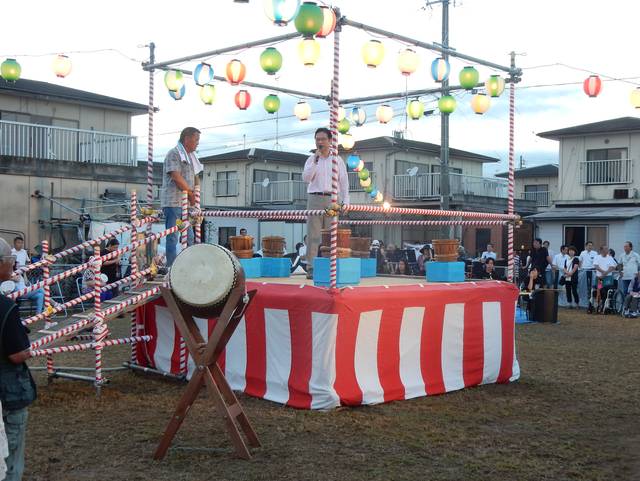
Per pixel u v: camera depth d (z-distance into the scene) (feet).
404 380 22.40
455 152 110.93
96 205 68.49
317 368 20.57
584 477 15.55
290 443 17.62
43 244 23.53
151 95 28.19
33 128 67.87
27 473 15.43
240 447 16.37
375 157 101.76
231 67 28.02
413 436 18.40
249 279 25.44
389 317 21.76
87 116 78.54
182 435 18.33
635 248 77.77
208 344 16.21
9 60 30.32
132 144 74.69
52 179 66.03
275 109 31.60
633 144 85.05
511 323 26.25
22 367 11.99
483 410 21.47
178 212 25.53
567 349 35.32
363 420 19.79
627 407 22.27
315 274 21.86
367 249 28.84
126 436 18.26
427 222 24.81
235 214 23.18
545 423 20.11
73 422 19.70
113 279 44.86
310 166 25.82
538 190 121.70
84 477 15.21
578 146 89.45
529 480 15.29
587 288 60.49
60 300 48.98
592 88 30.81
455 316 23.98
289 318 21.43
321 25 19.39
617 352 34.37
